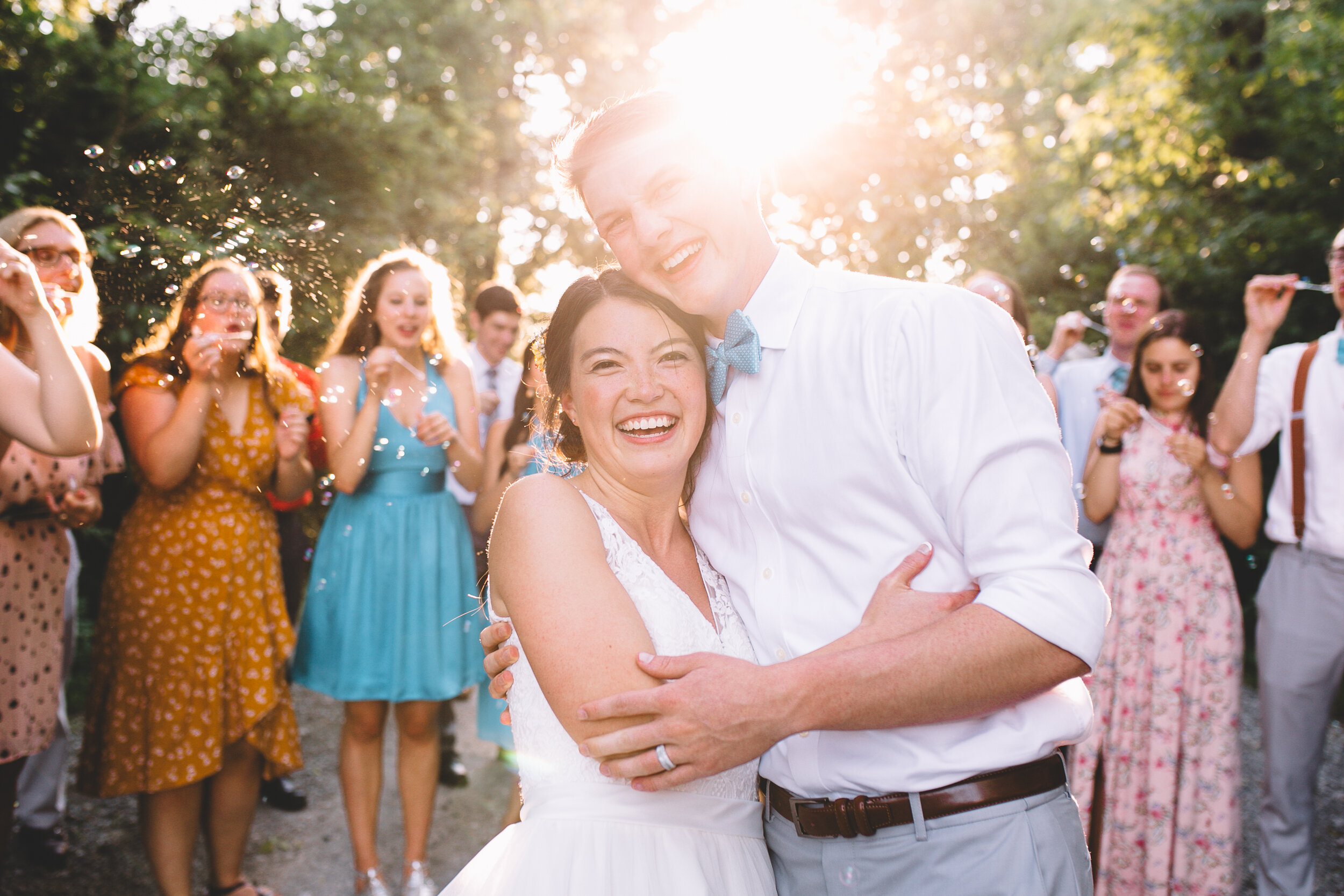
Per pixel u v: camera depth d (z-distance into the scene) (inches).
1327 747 161.9
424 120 368.8
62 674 115.0
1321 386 104.9
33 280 66.9
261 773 104.3
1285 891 107.5
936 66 418.3
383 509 102.5
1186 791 98.0
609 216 52.1
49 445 68.9
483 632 56.4
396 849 120.3
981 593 46.4
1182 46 299.3
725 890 51.7
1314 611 105.6
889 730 47.2
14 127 155.3
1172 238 287.1
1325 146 256.5
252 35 251.9
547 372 57.8
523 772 54.4
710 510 58.1
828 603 52.5
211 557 94.3
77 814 128.3
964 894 47.7
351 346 102.1
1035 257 353.7
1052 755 51.0
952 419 47.4
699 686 43.5
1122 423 104.4
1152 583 101.5
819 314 52.5
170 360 88.4
